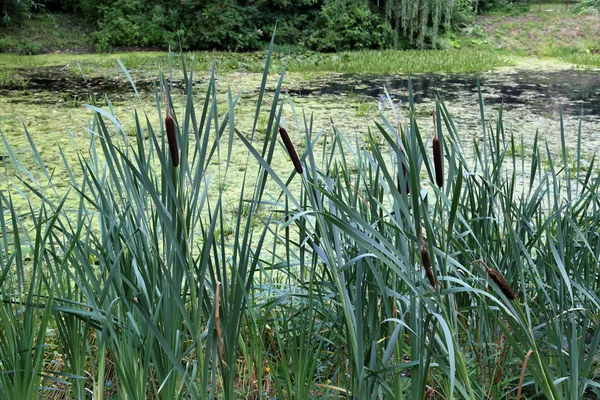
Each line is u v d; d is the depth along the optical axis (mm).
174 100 8820
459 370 1580
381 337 2074
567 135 6859
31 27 14641
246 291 1783
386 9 15625
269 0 15641
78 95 9242
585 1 16875
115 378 2141
